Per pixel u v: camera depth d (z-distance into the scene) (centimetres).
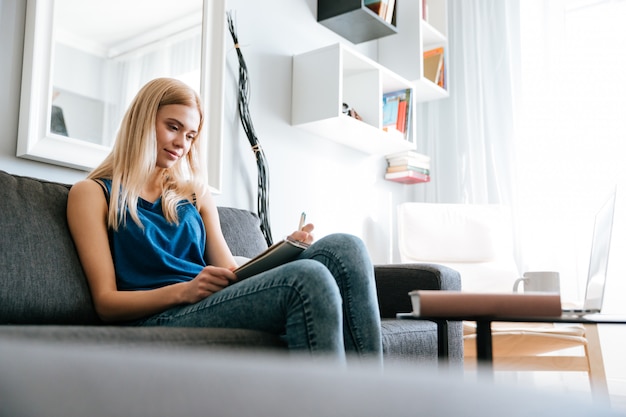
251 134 233
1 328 65
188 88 149
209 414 24
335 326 97
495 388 26
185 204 144
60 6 171
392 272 188
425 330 164
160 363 29
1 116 158
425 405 24
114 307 114
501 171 317
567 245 299
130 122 141
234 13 237
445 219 281
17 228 115
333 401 24
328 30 285
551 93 311
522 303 95
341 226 282
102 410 26
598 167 297
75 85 173
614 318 106
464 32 335
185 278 129
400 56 310
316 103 251
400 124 294
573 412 24
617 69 299
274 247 113
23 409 28
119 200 130
